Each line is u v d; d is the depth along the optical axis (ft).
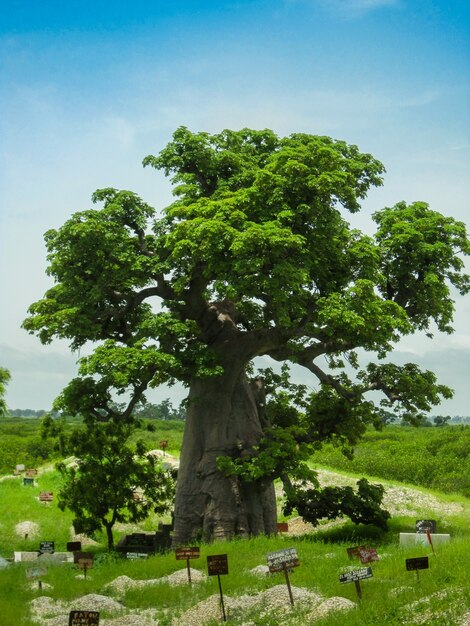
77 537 120.98
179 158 107.34
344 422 113.80
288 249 95.50
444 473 148.97
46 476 169.07
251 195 97.04
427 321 114.11
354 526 111.45
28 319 102.17
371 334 98.43
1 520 128.67
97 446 110.63
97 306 106.63
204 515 100.83
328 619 51.19
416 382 108.68
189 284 105.70
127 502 114.62
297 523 124.98
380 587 57.82
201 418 104.78
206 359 99.50
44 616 60.95
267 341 103.81
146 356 95.40
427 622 48.11
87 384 100.12
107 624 57.52
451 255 107.76
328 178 94.53
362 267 102.37
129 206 104.12
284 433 102.32
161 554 95.50
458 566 59.72
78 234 98.73
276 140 114.42
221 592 58.03
